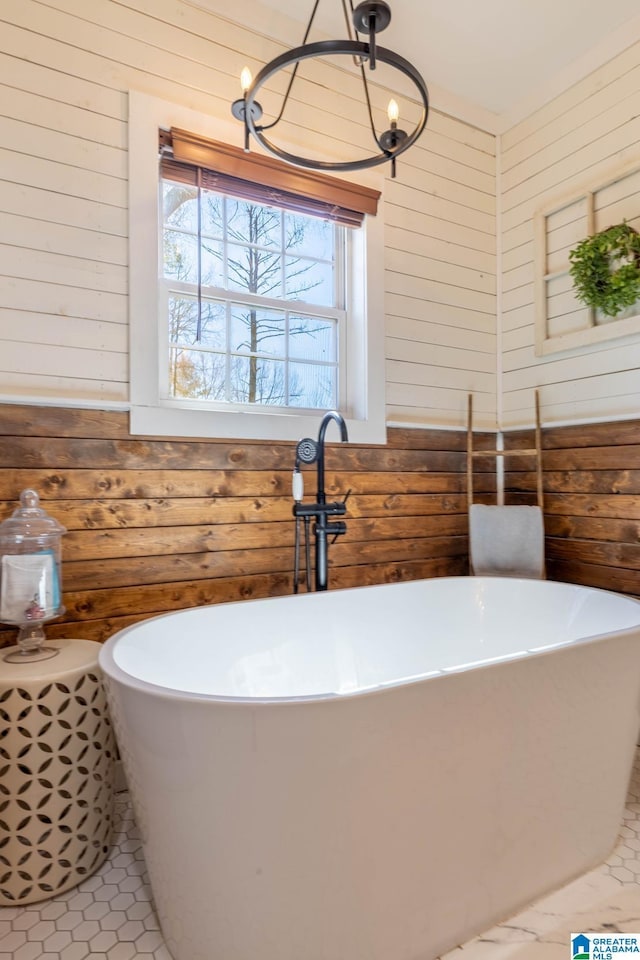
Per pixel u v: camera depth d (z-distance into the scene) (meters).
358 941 1.05
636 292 2.13
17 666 1.37
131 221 1.86
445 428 2.59
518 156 2.73
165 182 2.07
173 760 0.98
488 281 2.80
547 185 2.58
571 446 2.46
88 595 1.77
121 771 1.82
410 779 1.06
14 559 1.43
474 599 2.20
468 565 2.66
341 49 1.24
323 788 0.97
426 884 1.11
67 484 1.74
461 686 1.11
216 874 0.99
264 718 0.93
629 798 1.71
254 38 2.12
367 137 2.41
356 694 0.98
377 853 1.04
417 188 2.56
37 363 1.71
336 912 1.02
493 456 2.78
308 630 1.87
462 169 2.71
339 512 2.02
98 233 1.81
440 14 2.14
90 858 1.38
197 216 2.08
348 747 0.98
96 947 1.15
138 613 1.85
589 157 2.40
